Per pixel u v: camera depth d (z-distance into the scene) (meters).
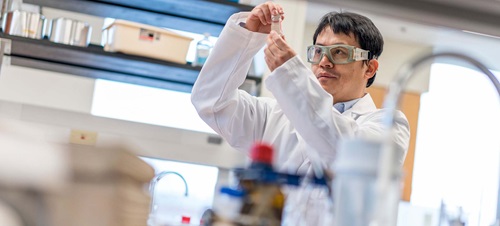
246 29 2.39
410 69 1.22
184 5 3.58
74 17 4.29
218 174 4.19
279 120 2.61
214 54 2.47
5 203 0.85
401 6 1.25
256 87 3.89
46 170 0.87
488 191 5.49
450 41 6.64
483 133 6.28
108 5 3.69
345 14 2.57
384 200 1.07
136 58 3.71
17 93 4.19
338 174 1.13
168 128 4.21
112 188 0.94
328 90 2.53
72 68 4.10
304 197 1.39
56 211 0.89
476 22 1.28
